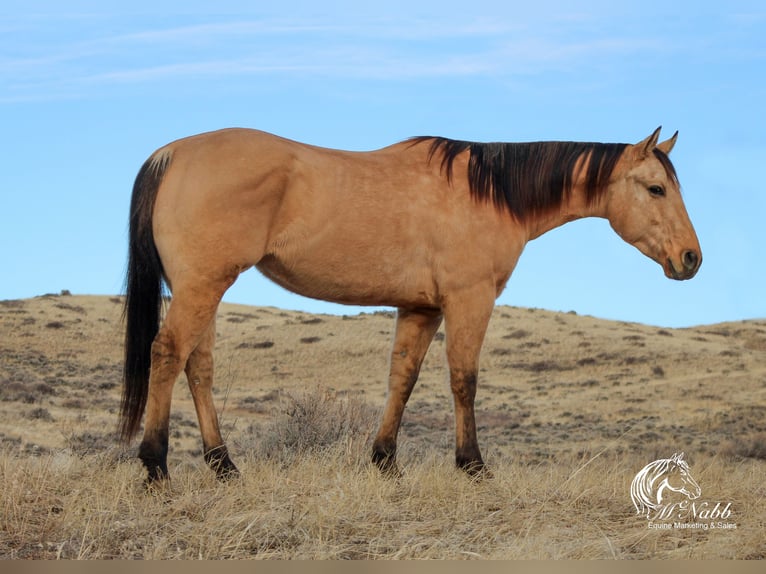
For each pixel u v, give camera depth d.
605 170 7.20
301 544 4.58
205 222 5.72
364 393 47.62
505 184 6.90
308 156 6.19
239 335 68.44
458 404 6.62
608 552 4.55
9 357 51.38
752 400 45.31
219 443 6.26
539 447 26.02
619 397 47.47
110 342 60.56
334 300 6.62
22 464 5.75
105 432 16.94
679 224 7.22
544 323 72.00
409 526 4.98
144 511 5.02
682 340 67.12
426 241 6.50
